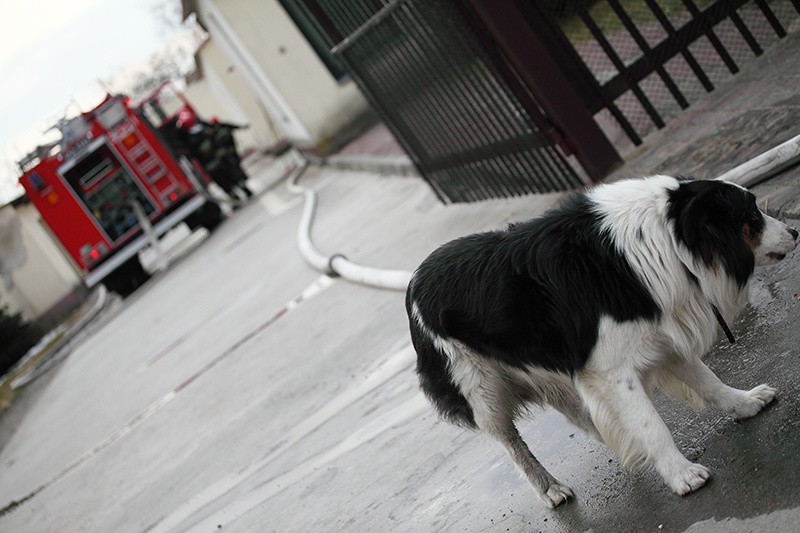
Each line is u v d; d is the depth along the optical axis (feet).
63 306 114.32
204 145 87.86
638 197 12.25
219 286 52.42
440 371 13.76
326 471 19.52
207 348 38.52
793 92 21.98
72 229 77.36
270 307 38.75
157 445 29.35
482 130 29.27
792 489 10.80
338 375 25.08
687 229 11.77
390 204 44.27
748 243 12.12
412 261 30.42
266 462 22.30
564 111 25.67
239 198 92.17
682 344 12.23
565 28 30.94
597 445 14.70
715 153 21.62
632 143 27.09
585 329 12.07
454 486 15.97
